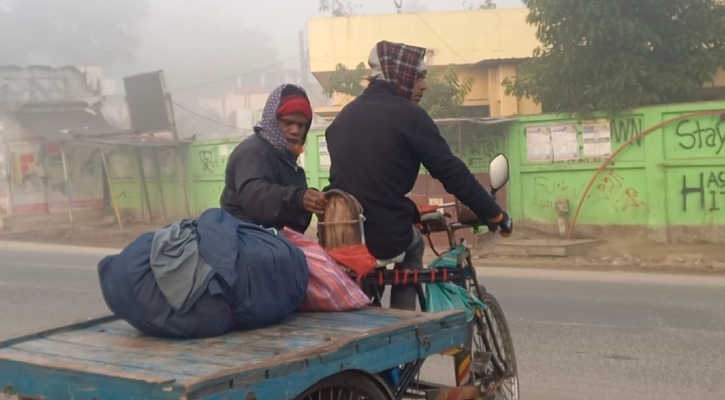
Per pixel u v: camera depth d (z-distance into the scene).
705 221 13.79
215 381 2.60
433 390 3.99
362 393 3.31
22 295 10.44
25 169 22.38
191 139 21.25
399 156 4.02
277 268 3.36
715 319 8.02
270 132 4.14
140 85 21.78
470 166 15.84
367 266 3.83
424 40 20.77
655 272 11.82
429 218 4.47
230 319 3.25
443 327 3.62
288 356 2.88
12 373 3.04
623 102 14.05
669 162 13.94
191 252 3.19
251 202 3.94
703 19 14.07
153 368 2.82
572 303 9.05
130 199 22.89
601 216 14.66
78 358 3.02
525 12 20.02
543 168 15.10
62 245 18.66
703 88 17.31
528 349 6.87
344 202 3.83
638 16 14.21
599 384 5.81
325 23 21.69
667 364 6.30
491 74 19.92
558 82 14.59
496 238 14.99
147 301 3.19
